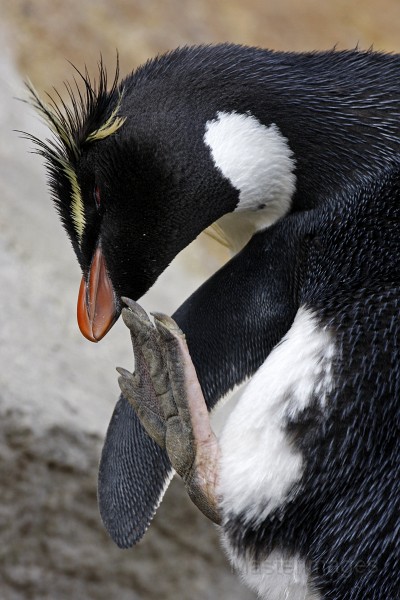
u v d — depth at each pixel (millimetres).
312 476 1554
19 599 1855
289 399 1554
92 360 1947
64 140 1618
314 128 1592
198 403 1590
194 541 1856
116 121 1603
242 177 1595
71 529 1850
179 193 1604
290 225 1599
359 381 1549
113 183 1612
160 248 1622
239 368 1615
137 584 1863
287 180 1596
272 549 1571
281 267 1600
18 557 1850
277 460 1556
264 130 1593
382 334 1554
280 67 1607
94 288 1636
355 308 1560
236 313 1614
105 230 1628
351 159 1588
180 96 1601
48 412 1830
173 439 1594
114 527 1650
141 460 1645
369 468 1553
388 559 1560
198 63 1609
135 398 1607
